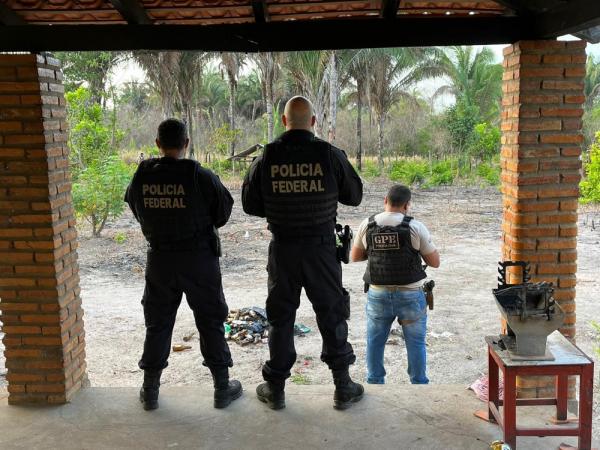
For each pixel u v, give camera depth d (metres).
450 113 32.97
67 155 4.52
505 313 3.44
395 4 4.06
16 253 4.25
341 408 4.15
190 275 3.97
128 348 7.63
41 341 4.34
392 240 4.93
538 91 4.15
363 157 40.44
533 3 3.99
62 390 4.37
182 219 3.90
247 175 4.01
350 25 4.12
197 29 4.14
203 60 32.06
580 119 4.18
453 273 11.15
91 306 9.48
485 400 4.26
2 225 4.23
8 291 4.31
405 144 38.12
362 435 3.84
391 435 3.84
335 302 3.97
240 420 4.06
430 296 5.11
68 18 4.54
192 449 3.73
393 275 4.98
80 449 3.76
